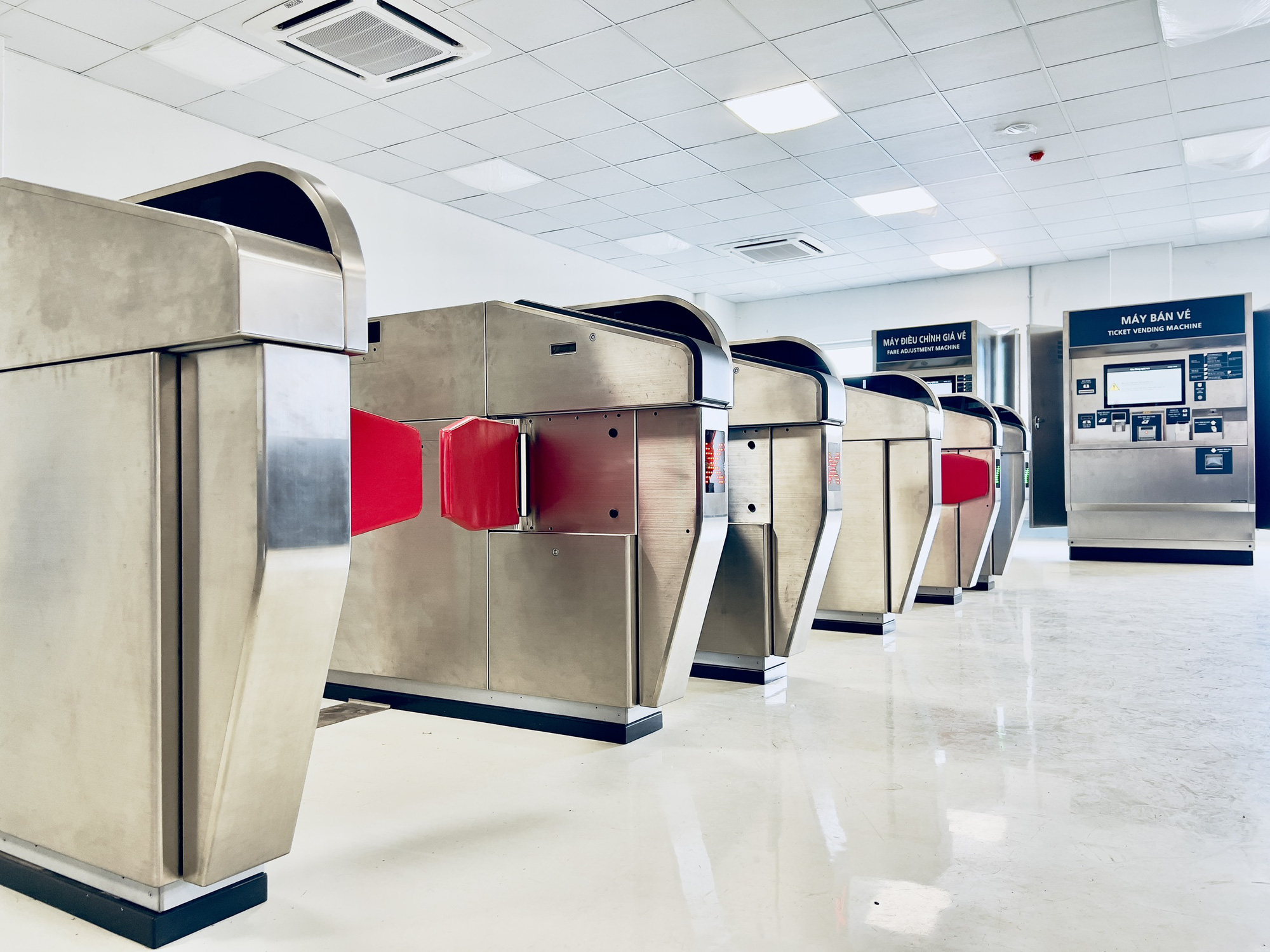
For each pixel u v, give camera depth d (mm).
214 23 4875
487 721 3004
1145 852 1859
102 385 1591
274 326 1462
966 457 5227
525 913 1609
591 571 2787
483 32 5070
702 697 3297
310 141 6734
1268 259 9945
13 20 4785
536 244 9758
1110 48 5414
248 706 1511
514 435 2881
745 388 3668
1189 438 7988
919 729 2818
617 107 6211
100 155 5594
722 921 1572
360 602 3287
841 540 4648
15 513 1736
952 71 5711
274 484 1476
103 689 1591
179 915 1531
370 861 1850
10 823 1757
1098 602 5668
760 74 5719
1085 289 10969
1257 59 5570
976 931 1528
